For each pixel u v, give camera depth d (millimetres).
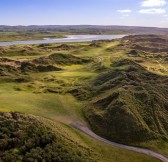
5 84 92312
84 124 65000
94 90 84312
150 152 54469
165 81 89500
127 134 59531
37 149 42812
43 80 99688
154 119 65562
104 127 62531
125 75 89688
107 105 71000
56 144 46031
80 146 51125
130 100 70188
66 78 101812
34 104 73125
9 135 44281
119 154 52938
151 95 74062
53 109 71688
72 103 77125
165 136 59844
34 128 47969
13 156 39844
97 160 47812
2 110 59438
